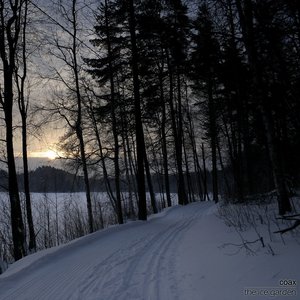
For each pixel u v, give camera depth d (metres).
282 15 8.52
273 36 8.98
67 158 21.08
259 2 8.80
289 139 15.23
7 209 17.92
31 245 17.88
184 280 6.70
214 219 14.34
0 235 16.86
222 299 5.39
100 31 20.41
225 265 6.94
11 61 15.54
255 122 18.86
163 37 13.88
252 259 6.73
